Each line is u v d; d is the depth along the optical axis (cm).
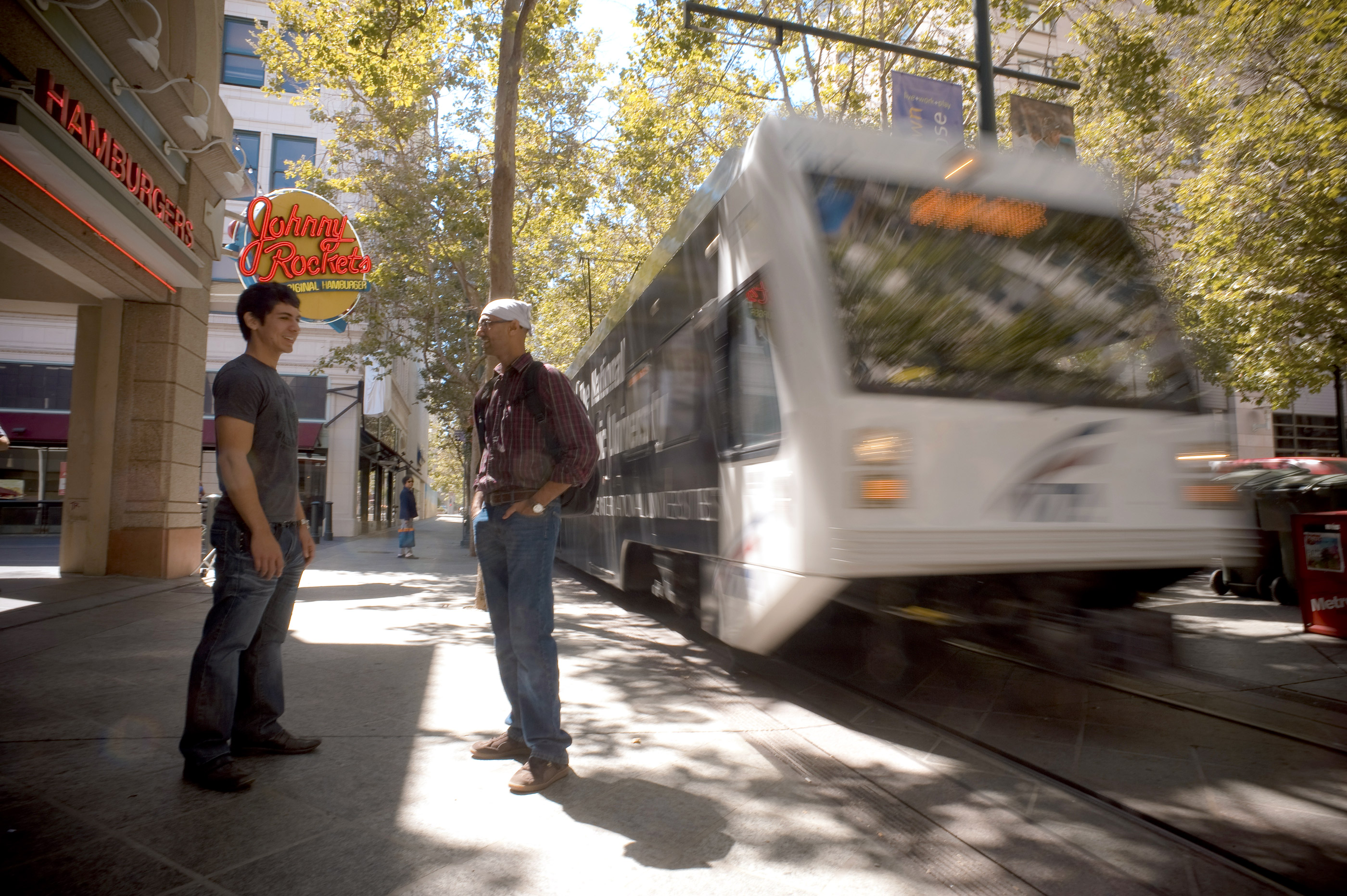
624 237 2186
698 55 1228
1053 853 273
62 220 779
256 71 2489
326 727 402
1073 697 470
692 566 614
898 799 321
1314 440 2512
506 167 834
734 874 255
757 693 490
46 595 839
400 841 275
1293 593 825
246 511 311
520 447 337
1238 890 249
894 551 388
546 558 338
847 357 410
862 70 1373
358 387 2600
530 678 331
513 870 256
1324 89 1107
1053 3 1293
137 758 348
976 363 428
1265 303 1165
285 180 2491
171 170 991
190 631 646
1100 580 491
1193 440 452
